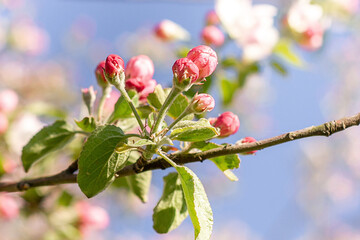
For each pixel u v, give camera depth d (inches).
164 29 25.3
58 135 17.4
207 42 24.0
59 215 23.6
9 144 22.9
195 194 14.9
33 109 23.2
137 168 15.7
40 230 26.4
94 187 15.3
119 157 15.3
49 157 22.0
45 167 22.1
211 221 14.9
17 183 17.3
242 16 25.3
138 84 16.8
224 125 16.3
